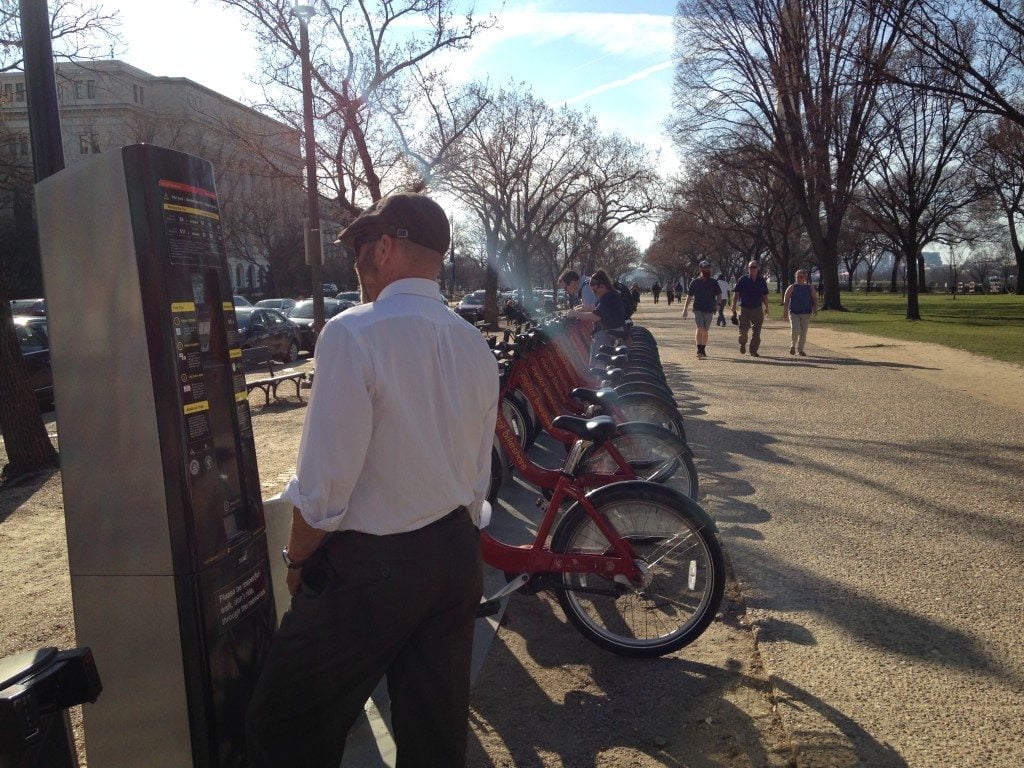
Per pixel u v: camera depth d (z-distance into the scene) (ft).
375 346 6.63
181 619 7.92
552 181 126.31
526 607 14.12
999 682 10.93
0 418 27.35
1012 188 158.61
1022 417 30.04
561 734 10.18
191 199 8.24
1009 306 141.28
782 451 25.05
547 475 16.24
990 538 16.55
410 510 6.84
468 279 273.75
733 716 10.40
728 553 16.05
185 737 8.07
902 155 96.94
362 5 43.91
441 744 7.16
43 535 20.11
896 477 21.54
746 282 55.36
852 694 10.72
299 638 6.93
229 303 8.75
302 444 6.68
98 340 7.84
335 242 7.75
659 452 17.06
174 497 7.82
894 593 13.91
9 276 124.77
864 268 460.96
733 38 114.62
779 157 122.01
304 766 7.27
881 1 40.40
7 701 5.76
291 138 48.91
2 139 82.64
